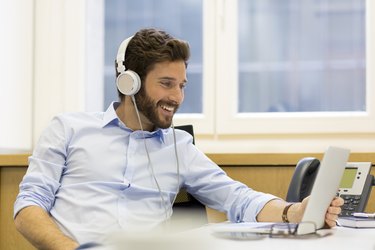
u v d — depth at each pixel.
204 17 2.97
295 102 2.97
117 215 1.88
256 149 2.85
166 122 1.94
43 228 1.71
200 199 2.08
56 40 3.05
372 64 2.80
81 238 1.83
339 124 2.79
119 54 1.97
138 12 3.16
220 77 2.92
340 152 1.43
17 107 2.90
